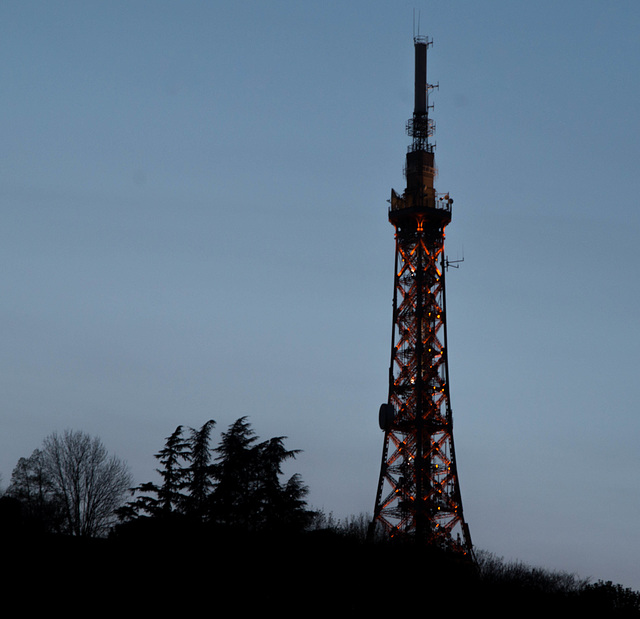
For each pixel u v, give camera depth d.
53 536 166.25
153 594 150.50
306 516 162.38
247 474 161.62
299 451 163.88
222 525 159.75
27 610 146.75
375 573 168.88
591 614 181.50
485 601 177.62
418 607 167.88
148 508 160.88
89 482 191.75
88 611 148.25
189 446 166.12
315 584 158.62
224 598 151.62
